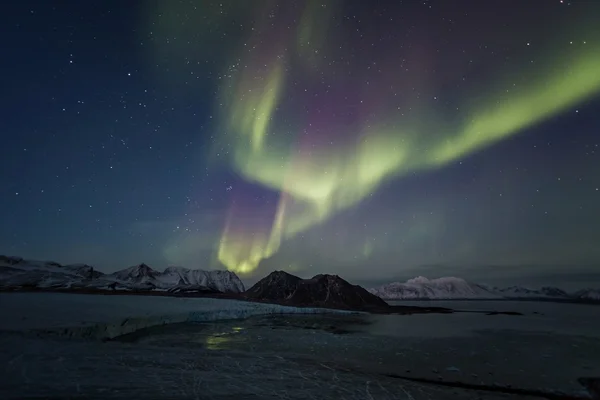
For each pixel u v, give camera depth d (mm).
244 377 7285
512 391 7656
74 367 6867
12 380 5812
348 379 7789
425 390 7305
